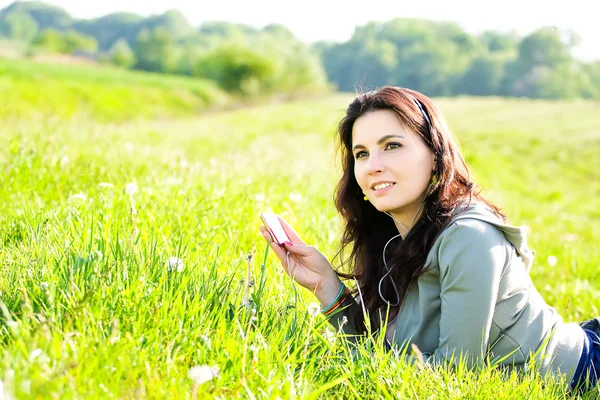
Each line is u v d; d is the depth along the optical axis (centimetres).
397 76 15075
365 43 15950
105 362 185
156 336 205
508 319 245
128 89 5994
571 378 248
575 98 13775
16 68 5356
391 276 264
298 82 8869
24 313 198
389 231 286
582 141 2994
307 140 2161
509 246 246
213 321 226
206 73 8688
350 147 281
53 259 245
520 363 246
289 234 288
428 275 252
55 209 361
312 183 675
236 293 245
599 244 906
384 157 255
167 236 343
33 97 4547
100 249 254
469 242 237
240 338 219
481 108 4869
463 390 218
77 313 204
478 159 2195
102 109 5031
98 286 220
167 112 5719
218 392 193
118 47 12450
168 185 446
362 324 274
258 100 7944
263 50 9444
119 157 581
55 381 163
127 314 215
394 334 265
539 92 13625
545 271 554
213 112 6050
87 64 8081
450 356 239
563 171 2361
